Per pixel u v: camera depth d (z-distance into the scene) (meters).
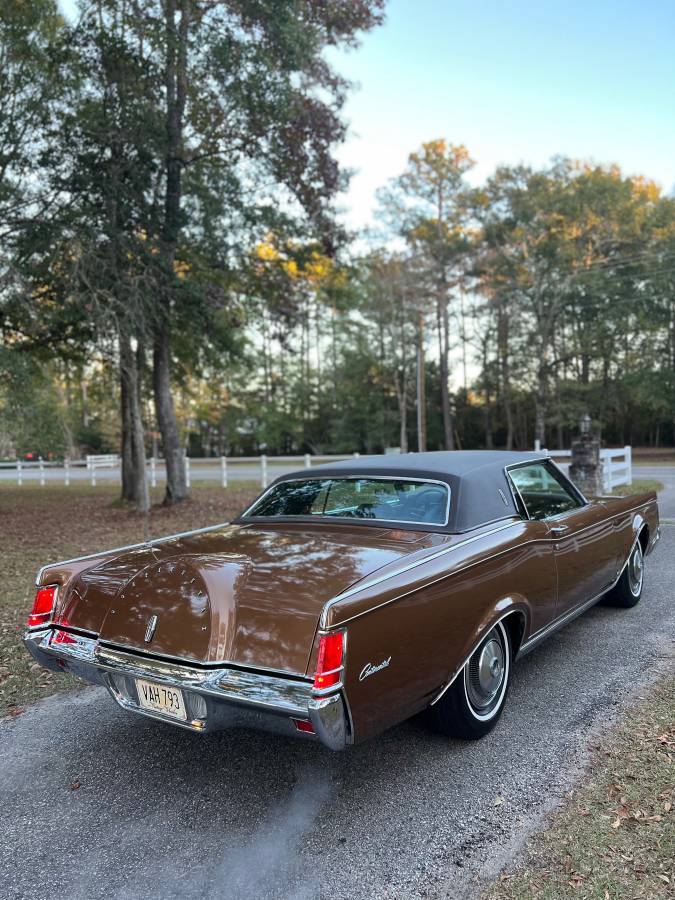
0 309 13.91
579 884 2.27
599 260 38.84
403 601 2.76
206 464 36.38
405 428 47.62
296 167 14.03
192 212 14.43
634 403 44.44
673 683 3.95
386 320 45.50
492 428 54.00
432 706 3.26
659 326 39.19
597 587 4.73
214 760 3.29
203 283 14.58
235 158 14.64
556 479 4.52
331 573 2.85
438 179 40.22
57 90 12.30
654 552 7.97
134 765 3.27
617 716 3.54
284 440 58.78
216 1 12.73
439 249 41.31
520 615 3.61
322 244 15.80
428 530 3.42
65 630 3.18
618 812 2.67
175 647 2.72
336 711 2.45
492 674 3.43
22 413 17.91
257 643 2.58
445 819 2.69
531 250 39.59
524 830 2.59
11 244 12.80
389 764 3.16
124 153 12.97
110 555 3.61
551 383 43.19
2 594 6.93
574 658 4.46
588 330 41.84
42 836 2.69
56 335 16.50
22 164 12.41
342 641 2.49
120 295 12.27
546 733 3.39
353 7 13.71
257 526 3.89
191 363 18.41
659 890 2.22
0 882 2.41
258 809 2.83
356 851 2.52
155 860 2.51
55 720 3.87
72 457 51.88
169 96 13.84
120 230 12.80
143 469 11.27
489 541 3.37
